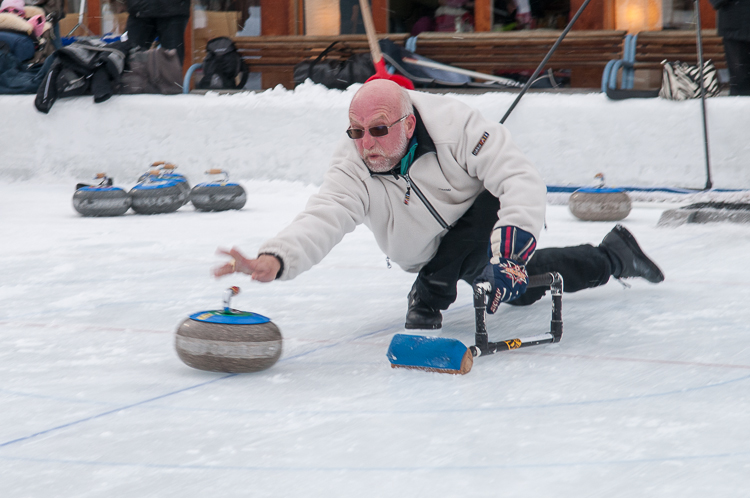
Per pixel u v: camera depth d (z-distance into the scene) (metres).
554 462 3.15
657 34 20.84
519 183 5.11
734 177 17.98
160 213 15.86
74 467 3.17
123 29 28.94
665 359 4.83
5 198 19.44
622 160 18.88
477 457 3.21
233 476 3.05
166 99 22.89
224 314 4.70
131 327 6.04
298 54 24.05
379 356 5.05
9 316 6.46
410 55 21.80
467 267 5.59
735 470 3.05
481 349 4.74
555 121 19.34
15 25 24.94
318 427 3.62
